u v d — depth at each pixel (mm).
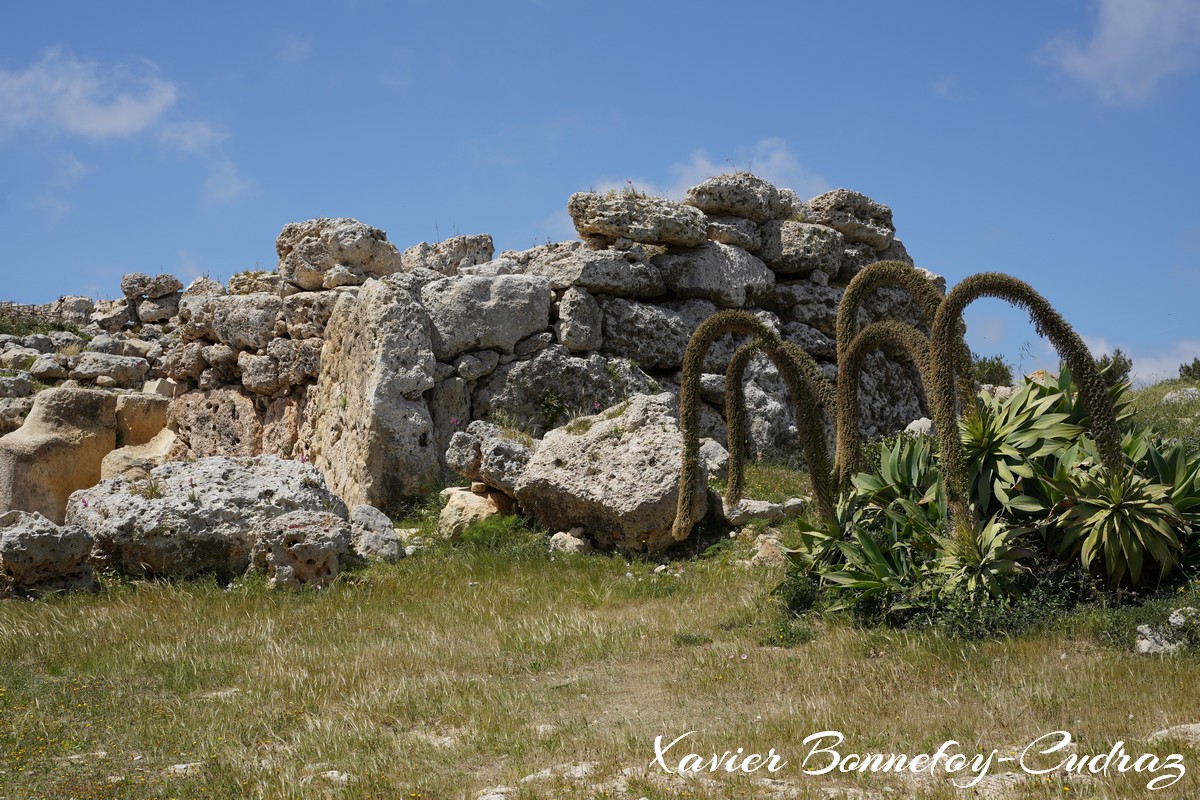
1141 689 7676
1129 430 11164
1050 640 8992
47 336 28891
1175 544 9570
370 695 8664
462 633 10664
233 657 9867
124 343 27625
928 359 8969
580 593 12094
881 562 10109
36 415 19203
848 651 9242
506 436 15320
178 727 7918
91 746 7543
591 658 9766
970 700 7777
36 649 10031
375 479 15844
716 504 14203
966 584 9633
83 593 12141
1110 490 9633
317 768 7094
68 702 8477
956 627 9312
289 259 20281
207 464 14000
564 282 17859
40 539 12023
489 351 17094
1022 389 11070
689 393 8734
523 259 18859
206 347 20766
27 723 7895
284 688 8906
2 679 9102
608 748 7238
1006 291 8484
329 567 12656
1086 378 8383
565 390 17188
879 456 13109
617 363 17562
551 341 17484
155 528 12680
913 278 9062
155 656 9820
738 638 10070
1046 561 10094
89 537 12414
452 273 20141
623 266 18000
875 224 21406
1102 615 9156
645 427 14234
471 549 13891
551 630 10469
